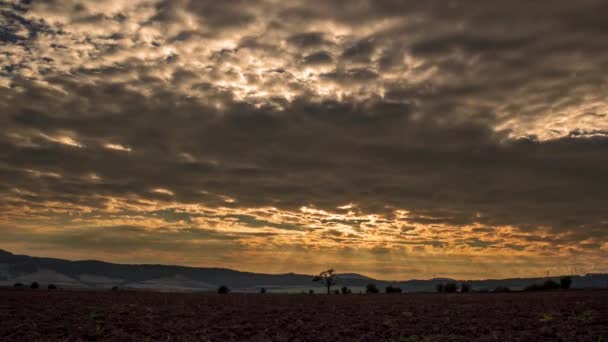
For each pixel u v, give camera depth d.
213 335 23.08
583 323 27.06
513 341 21.00
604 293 63.34
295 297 71.06
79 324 26.59
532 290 95.88
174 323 28.11
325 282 115.94
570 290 82.19
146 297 57.47
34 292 63.03
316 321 30.34
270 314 35.28
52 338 21.38
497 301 51.06
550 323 27.47
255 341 21.44
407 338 21.94
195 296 65.62
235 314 34.97
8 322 27.02
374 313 36.75
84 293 64.56
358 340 21.69
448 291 105.94
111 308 37.81
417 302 53.28
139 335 22.92
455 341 21.17
